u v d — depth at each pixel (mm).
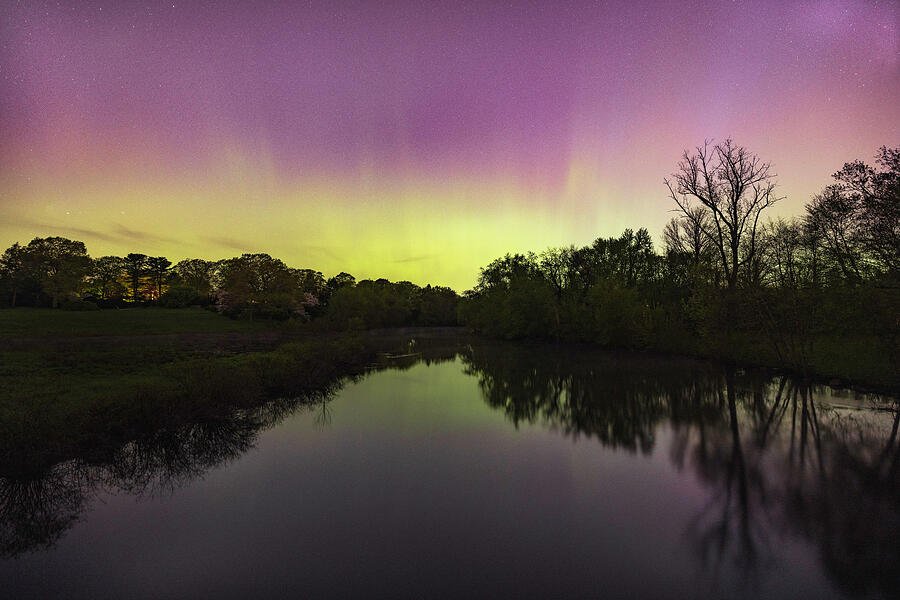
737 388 20422
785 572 6152
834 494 8773
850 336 21797
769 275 25406
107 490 9305
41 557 6707
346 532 7438
